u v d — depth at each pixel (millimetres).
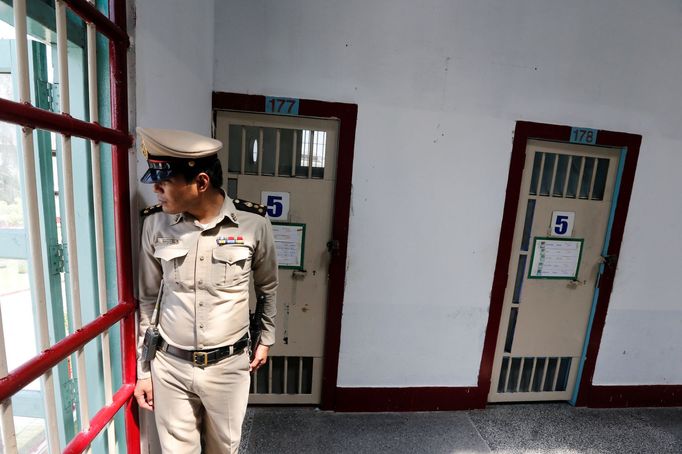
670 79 2033
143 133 895
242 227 1105
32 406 1273
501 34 1887
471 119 1938
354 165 1910
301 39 1781
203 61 1580
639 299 2250
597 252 2195
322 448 1830
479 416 2166
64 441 1073
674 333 2316
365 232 1976
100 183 910
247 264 1113
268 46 1769
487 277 2105
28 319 1357
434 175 1966
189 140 941
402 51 1841
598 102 2012
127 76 981
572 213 2137
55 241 1010
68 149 796
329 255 2006
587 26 1933
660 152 2096
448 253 2051
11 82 1025
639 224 2164
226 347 1096
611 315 2252
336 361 2074
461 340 2152
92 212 1007
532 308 2221
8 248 1104
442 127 1927
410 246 2018
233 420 1169
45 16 806
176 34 1263
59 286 1031
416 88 1878
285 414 2074
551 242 2154
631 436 2061
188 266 1036
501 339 2229
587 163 2109
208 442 1234
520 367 2299
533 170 2078
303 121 1883
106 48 939
